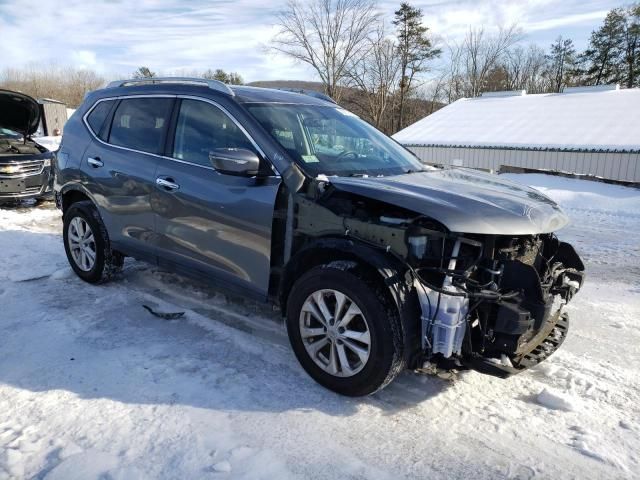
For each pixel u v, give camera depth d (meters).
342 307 3.19
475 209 3.08
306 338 3.39
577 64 59.38
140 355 3.71
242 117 3.80
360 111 44.94
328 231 3.31
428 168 4.38
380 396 3.30
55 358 3.64
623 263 6.66
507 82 56.78
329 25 39.44
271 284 3.65
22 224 8.05
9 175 9.05
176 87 4.35
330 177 3.46
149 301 4.72
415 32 47.38
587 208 11.38
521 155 24.39
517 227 3.06
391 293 2.95
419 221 3.07
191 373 3.47
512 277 3.03
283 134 3.77
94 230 4.91
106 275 5.03
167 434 2.83
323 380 3.31
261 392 3.28
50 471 2.52
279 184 3.51
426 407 3.19
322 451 2.74
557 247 3.84
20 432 2.81
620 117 25.03
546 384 3.50
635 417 3.12
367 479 2.55
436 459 2.71
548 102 29.81
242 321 4.34
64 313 4.43
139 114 4.58
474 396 3.33
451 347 2.96
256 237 3.60
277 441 2.81
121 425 2.89
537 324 3.00
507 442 2.86
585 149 22.47
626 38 56.19
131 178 4.44
